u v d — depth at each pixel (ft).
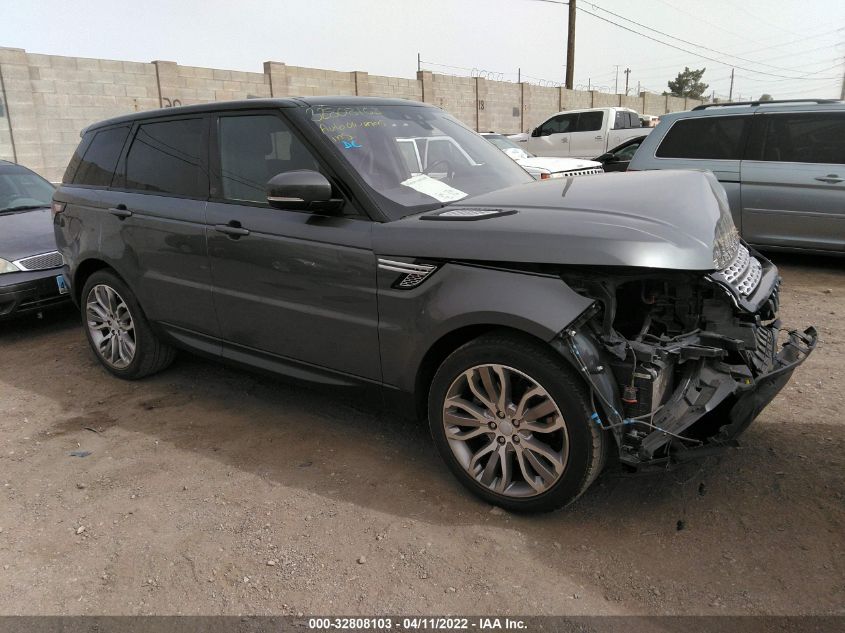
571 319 7.89
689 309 8.90
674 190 9.45
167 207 12.57
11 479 10.89
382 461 10.89
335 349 10.48
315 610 7.64
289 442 11.71
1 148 46.03
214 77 57.26
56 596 8.09
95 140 15.03
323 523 9.24
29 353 17.48
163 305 13.24
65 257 15.52
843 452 10.23
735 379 8.49
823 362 14.06
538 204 9.36
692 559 8.12
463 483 9.58
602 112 54.80
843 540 8.24
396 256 9.30
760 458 10.21
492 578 7.99
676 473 9.93
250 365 12.09
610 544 8.49
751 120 22.47
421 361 9.44
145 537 9.14
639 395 8.16
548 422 8.50
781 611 7.20
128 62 51.78
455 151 12.35
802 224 21.74
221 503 9.87
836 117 20.95
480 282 8.57
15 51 46.06
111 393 14.42
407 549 8.59
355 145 10.63
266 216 10.95
